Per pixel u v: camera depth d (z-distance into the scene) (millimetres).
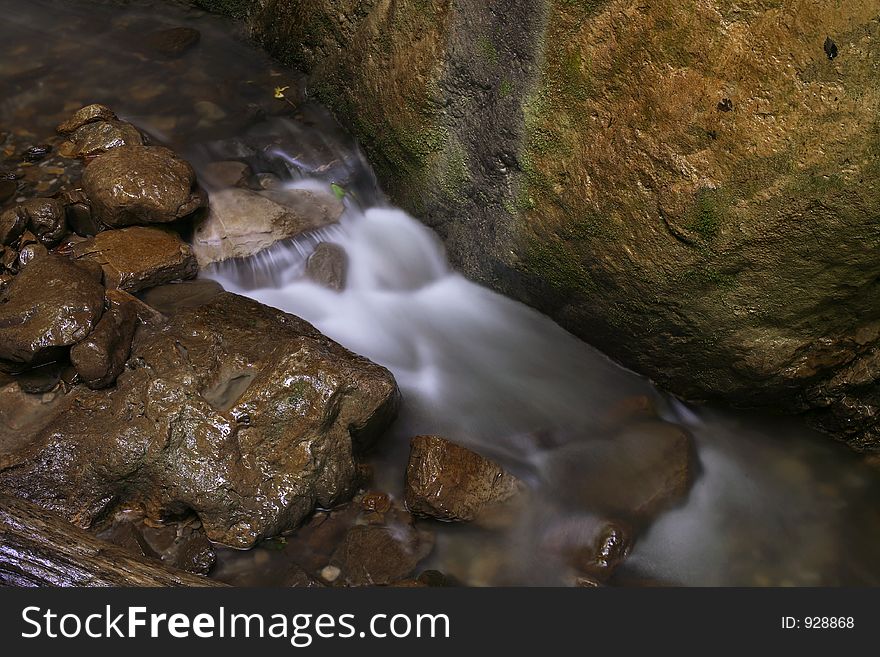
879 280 2443
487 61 2686
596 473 2629
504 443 2680
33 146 3156
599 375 2859
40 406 2475
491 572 2404
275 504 2365
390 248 3154
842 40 2117
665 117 2352
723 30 2221
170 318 2631
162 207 2873
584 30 2428
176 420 2377
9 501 2137
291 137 3379
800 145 2229
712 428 2816
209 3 3838
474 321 3002
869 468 2771
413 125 2984
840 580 2500
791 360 2611
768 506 2664
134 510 2396
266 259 3023
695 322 2580
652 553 2516
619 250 2559
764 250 2383
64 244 2846
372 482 2539
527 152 2656
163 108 3422
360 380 2465
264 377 2434
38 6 3826
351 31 3230
